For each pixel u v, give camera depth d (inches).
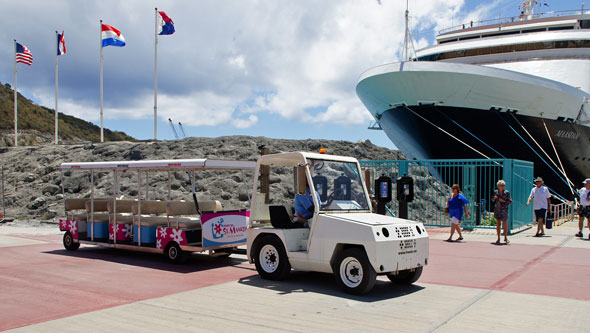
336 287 271.9
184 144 1054.4
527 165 600.7
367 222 251.0
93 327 193.2
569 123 888.3
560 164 920.9
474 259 362.6
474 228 558.6
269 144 1006.4
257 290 264.4
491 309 219.6
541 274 303.1
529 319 202.7
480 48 1108.5
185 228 355.6
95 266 348.8
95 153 1121.4
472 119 822.5
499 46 1090.7
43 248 448.5
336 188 290.0
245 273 320.2
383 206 325.4
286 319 203.9
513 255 380.8
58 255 404.8
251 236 304.0
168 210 360.5
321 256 264.5
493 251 402.6
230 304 231.6
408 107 846.5
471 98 793.6
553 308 220.8
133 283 285.3
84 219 429.7
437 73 776.9
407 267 255.6
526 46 1088.8
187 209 370.6
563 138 901.8
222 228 354.0
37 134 2514.8
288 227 296.4
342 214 273.1
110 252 424.8
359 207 297.3
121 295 252.4
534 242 457.4
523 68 1055.6
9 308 225.6
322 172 288.4
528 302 232.5
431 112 836.6
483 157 899.4
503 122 823.1
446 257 372.5
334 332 185.3
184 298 244.7
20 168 1110.4
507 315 209.2
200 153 967.0
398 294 253.1
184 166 352.2
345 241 252.7
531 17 1258.0
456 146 895.1
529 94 792.3
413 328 190.2
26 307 227.3
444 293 254.5
